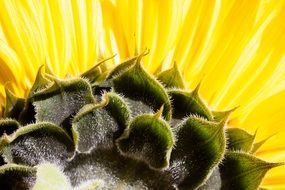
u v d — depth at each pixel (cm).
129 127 19
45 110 19
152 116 19
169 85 20
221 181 20
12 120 19
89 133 19
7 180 19
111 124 19
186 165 19
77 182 19
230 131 20
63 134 19
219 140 19
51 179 17
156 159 19
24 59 21
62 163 19
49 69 21
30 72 21
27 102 20
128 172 19
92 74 20
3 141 19
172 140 19
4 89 21
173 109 20
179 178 19
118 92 20
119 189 19
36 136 19
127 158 19
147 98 20
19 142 19
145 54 20
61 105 19
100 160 19
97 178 19
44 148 19
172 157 19
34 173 19
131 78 20
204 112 20
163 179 19
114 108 19
